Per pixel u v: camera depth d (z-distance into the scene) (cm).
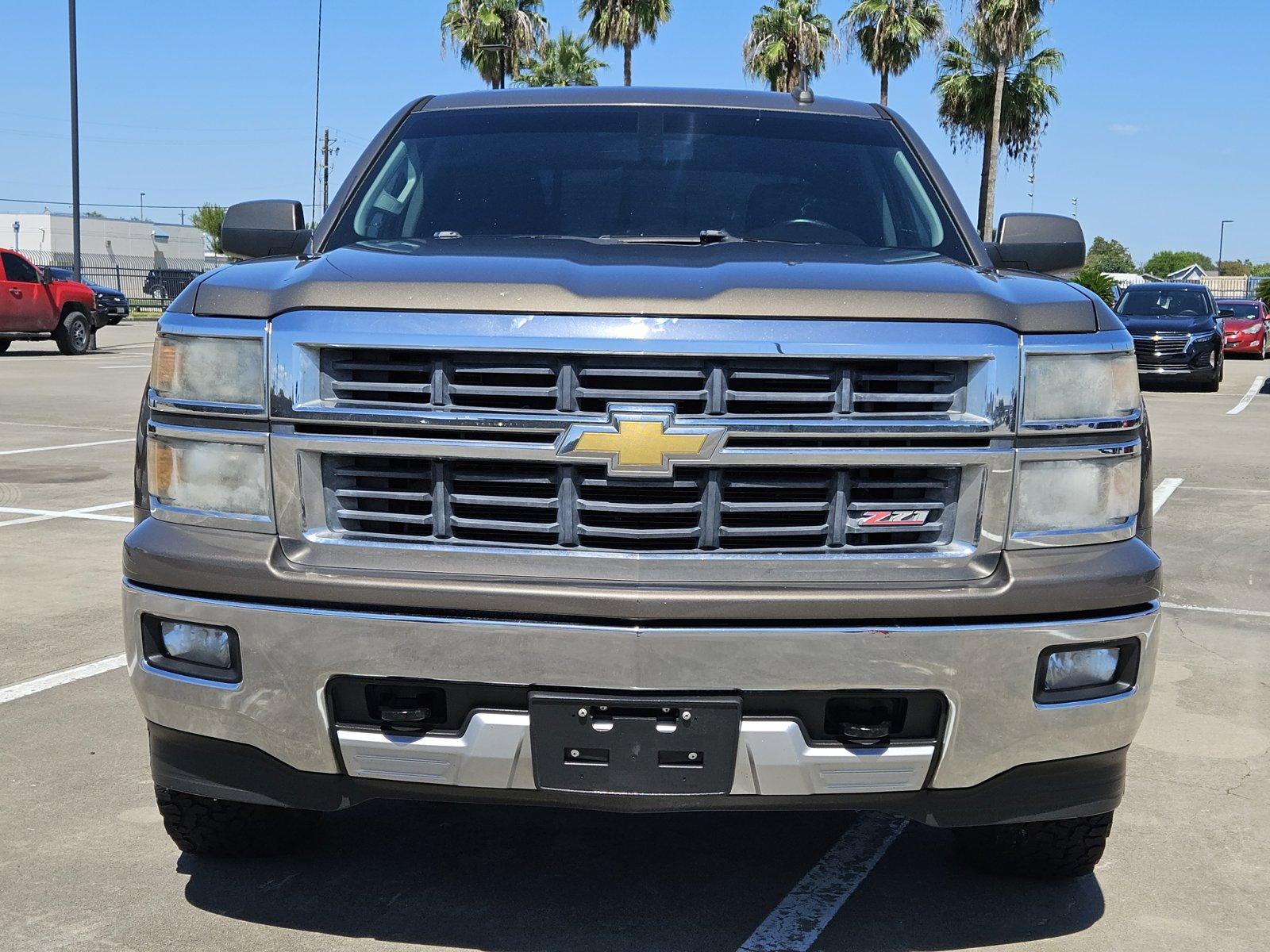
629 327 263
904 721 270
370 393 271
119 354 2508
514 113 421
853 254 330
